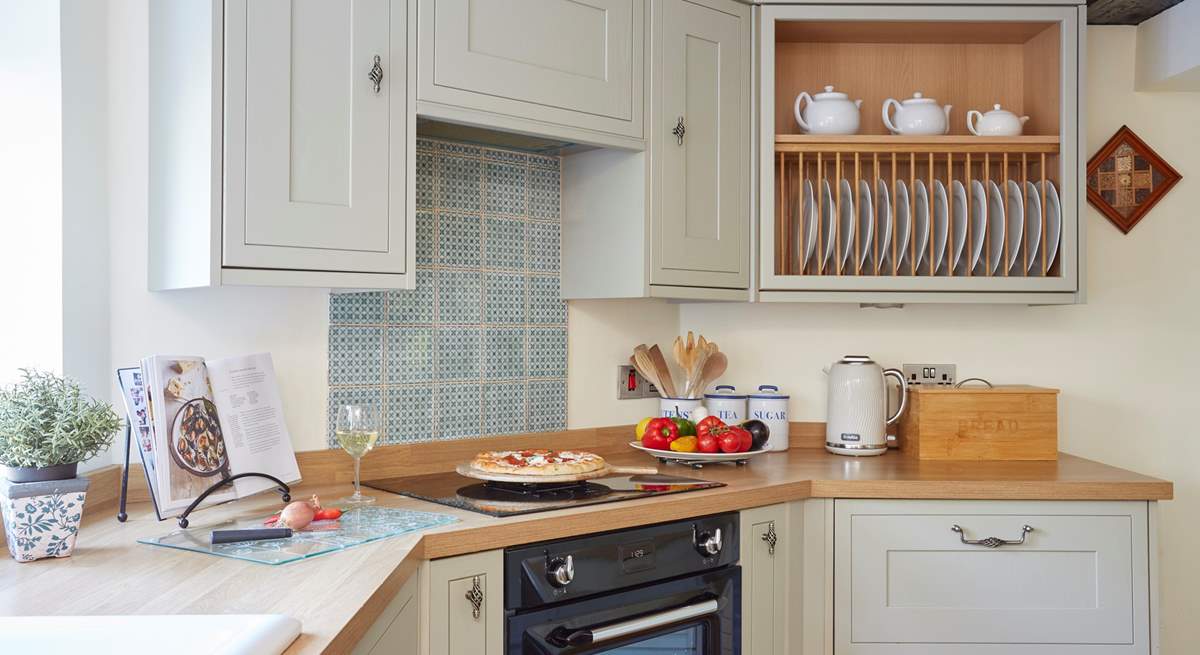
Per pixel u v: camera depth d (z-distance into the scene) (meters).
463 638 1.62
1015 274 2.67
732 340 2.87
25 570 1.34
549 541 1.75
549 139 2.30
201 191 1.68
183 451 1.67
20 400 1.42
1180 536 2.87
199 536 1.56
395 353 2.22
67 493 1.40
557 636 1.75
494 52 2.01
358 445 1.84
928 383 2.85
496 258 2.41
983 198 2.54
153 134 1.85
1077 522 2.22
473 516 1.74
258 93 1.69
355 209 1.82
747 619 2.08
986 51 2.83
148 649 1.01
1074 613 2.22
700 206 2.43
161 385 1.65
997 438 2.54
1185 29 2.62
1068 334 2.86
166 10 1.81
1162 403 2.86
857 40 2.80
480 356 2.38
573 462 2.04
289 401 2.06
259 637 0.96
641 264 2.30
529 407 2.49
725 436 2.38
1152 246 2.86
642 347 2.71
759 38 2.54
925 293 2.52
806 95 2.64
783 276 2.53
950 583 2.21
